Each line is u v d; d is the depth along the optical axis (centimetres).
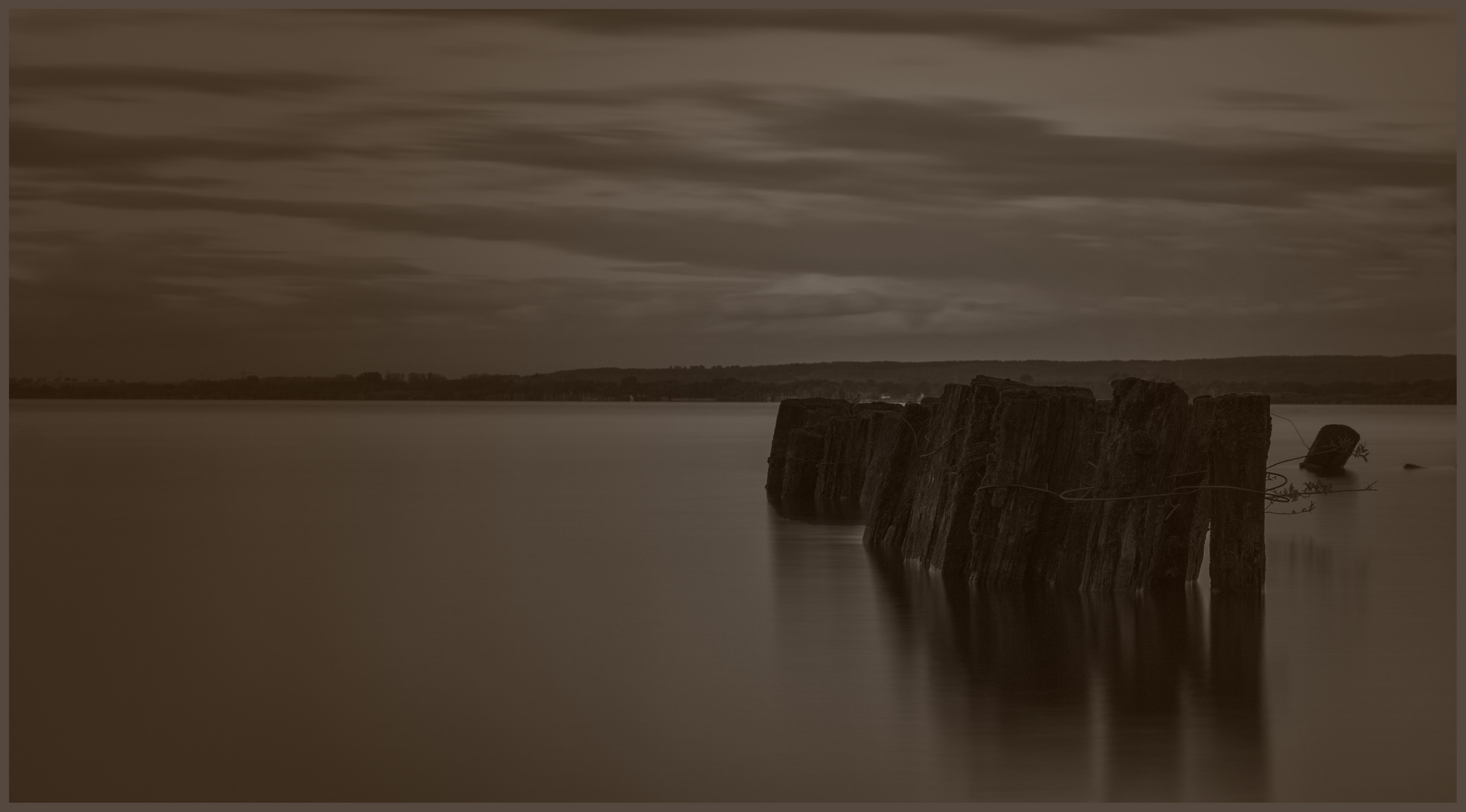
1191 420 1454
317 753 987
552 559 1917
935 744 987
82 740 1020
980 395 1577
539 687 1159
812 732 1020
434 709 1096
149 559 1956
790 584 1647
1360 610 1427
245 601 1577
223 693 1147
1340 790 895
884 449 2591
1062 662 1207
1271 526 2266
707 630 1379
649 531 2259
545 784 921
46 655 1288
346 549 2055
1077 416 1514
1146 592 1465
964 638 1301
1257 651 1241
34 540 2180
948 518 1616
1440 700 1084
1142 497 1450
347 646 1324
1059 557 1530
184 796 905
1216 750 970
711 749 986
